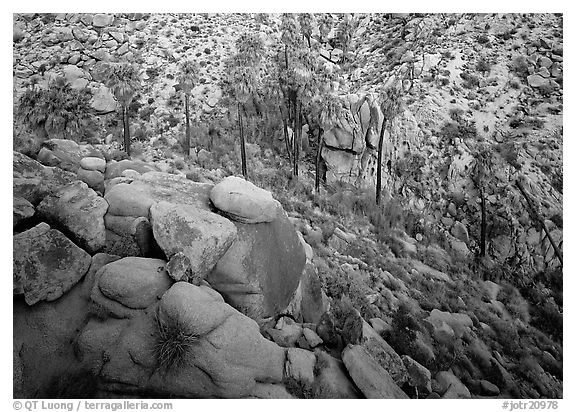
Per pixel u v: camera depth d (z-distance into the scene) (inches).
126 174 550.3
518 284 904.9
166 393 334.3
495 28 1585.9
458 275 892.6
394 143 1206.3
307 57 1408.7
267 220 470.6
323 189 1119.0
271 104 1342.3
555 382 588.7
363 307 603.8
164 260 407.5
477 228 1057.5
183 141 1130.7
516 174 1101.7
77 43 1428.4
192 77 1140.5
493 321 729.0
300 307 511.2
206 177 935.0
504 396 516.7
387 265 797.9
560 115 1259.8
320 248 764.0
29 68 1294.3
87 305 378.3
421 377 453.4
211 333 341.7
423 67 1445.6
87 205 435.2
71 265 388.5
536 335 741.3
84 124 1135.0
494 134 1235.9
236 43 1491.1
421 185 1135.0
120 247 428.5
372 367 394.3
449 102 1321.4
